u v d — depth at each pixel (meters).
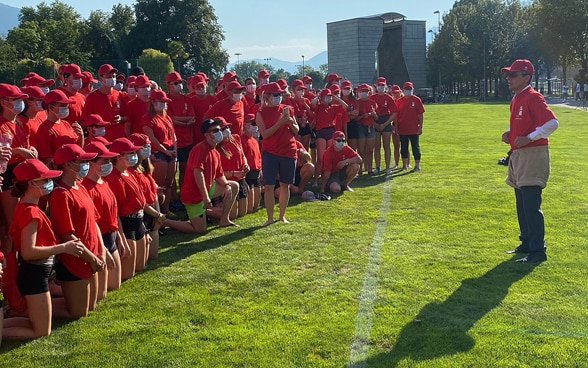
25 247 4.57
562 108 40.56
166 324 4.93
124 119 8.84
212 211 8.59
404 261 6.46
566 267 6.11
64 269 5.03
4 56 41.59
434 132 24.34
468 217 8.58
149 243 6.61
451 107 45.19
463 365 4.07
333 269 6.25
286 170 8.40
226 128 8.30
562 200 9.56
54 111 6.91
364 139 12.78
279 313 5.08
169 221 8.12
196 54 66.38
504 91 63.88
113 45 68.56
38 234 4.64
